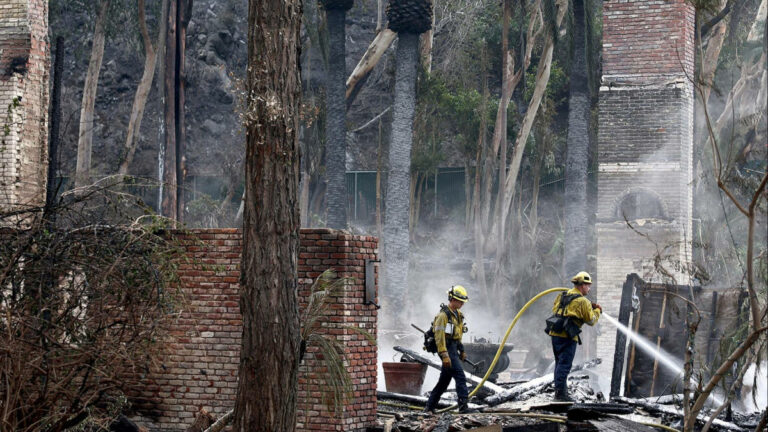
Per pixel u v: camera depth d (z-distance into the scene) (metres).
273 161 13.03
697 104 44.44
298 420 16.11
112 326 13.17
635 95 34.34
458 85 65.06
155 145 70.38
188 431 15.80
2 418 12.27
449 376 18.55
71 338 12.72
